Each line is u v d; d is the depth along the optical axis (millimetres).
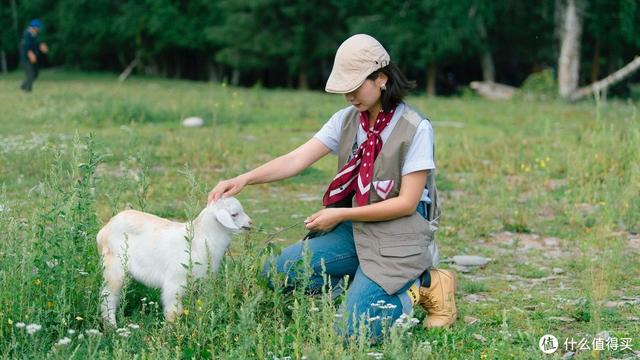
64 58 48156
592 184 9781
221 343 4574
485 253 7312
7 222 5270
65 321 4492
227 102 20734
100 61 46500
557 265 6949
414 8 34781
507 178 10773
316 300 5207
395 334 4184
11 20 43812
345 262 5168
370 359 4312
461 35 33375
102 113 16000
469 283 6238
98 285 4902
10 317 4574
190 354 4391
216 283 4887
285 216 8375
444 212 8742
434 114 20422
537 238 7910
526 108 22828
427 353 4367
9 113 16469
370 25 34875
